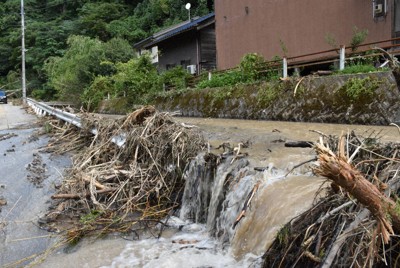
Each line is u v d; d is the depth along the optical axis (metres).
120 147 6.93
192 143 6.08
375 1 10.01
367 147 2.93
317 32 11.73
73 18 47.16
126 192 5.85
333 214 2.38
